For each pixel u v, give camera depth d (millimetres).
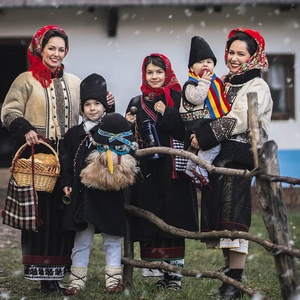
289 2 17422
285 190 18000
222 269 7621
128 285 7754
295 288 6305
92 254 10844
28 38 17938
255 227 14539
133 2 17109
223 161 7328
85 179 7094
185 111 7395
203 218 7500
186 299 7402
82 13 17938
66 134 7465
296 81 18656
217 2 17297
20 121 7285
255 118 6508
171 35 18156
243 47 7465
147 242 7676
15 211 7188
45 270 7430
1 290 7914
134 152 7234
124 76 18062
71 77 7820
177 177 7559
